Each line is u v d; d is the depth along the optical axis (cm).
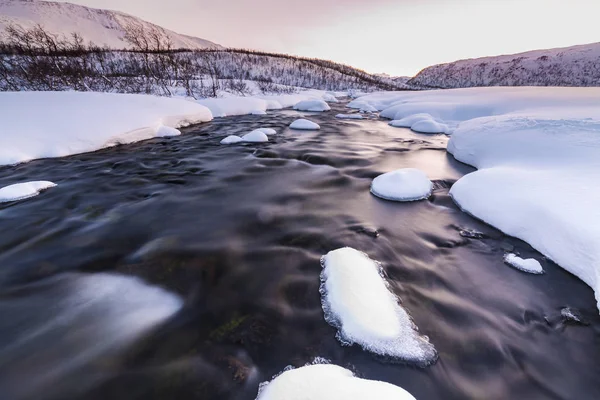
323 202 410
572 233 240
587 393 154
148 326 197
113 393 155
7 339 187
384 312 189
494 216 321
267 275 249
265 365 168
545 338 185
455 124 1016
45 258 279
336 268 236
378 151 709
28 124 608
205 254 282
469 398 151
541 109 761
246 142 773
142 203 409
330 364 156
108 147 682
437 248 289
